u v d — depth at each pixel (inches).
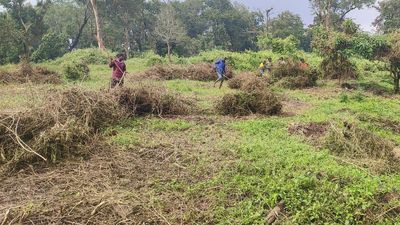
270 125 355.3
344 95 516.7
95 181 228.8
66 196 209.2
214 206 197.8
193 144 294.4
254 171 235.1
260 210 190.7
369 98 546.3
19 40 1520.7
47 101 311.9
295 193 198.4
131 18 2164.1
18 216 185.6
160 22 2122.3
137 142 294.5
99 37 1695.4
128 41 2175.2
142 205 197.0
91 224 182.9
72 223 183.0
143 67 1083.3
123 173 241.6
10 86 670.5
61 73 820.6
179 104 408.5
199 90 595.8
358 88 654.5
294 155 264.2
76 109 319.9
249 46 2773.1
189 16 2731.3
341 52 691.4
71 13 2113.7
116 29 2181.3
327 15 1710.1
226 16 2613.2
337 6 2170.3
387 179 231.8
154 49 2119.8
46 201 201.5
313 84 687.1
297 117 395.5
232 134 327.0
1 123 268.5
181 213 192.2
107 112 343.9
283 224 179.3
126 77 750.5
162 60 1125.7
